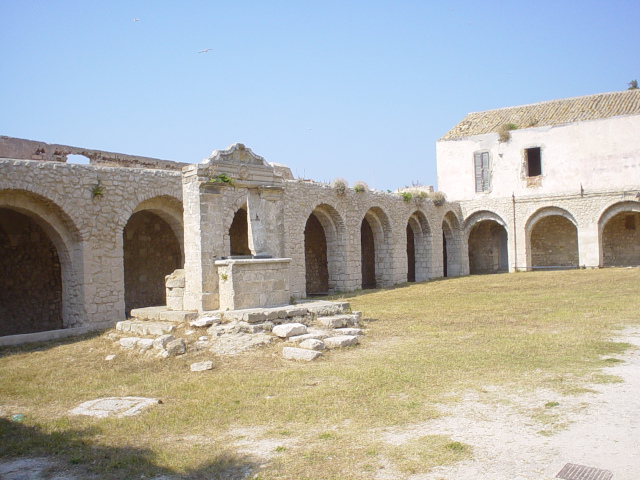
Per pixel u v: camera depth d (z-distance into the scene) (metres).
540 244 32.81
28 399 7.72
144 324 11.48
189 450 5.45
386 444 5.25
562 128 29.66
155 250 20.81
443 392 6.81
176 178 17.38
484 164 31.81
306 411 6.34
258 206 13.28
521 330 10.98
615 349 8.74
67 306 15.03
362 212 24.02
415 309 15.33
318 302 12.85
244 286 11.82
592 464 4.59
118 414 6.74
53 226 14.67
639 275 22.03
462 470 4.61
